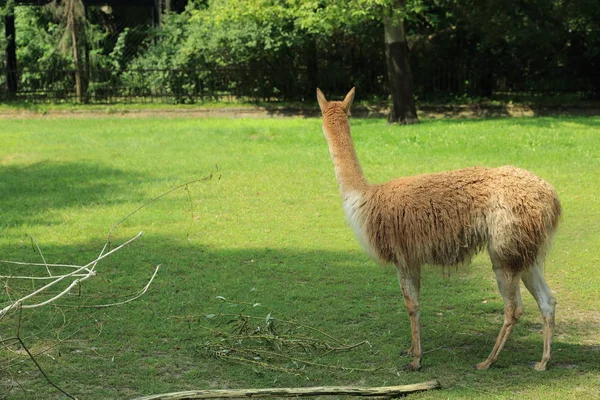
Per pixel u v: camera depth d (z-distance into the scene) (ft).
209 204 37.24
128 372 18.10
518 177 17.72
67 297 23.35
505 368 18.12
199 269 26.76
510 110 78.74
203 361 18.84
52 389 17.17
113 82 85.97
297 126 68.18
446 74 84.43
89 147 55.93
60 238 31.01
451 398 16.33
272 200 37.93
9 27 84.28
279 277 25.84
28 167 47.85
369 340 20.12
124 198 38.45
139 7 99.81
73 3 83.76
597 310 22.41
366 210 18.70
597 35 81.92
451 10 79.00
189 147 55.11
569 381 17.25
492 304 22.98
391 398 16.56
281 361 18.92
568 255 27.89
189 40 83.56
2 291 23.26
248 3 67.26
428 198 17.99
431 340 20.12
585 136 54.70
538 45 81.15
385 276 25.91
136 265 27.09
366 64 86.07
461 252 17.92
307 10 65.51
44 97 85.05
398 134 57.93
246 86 86.12
